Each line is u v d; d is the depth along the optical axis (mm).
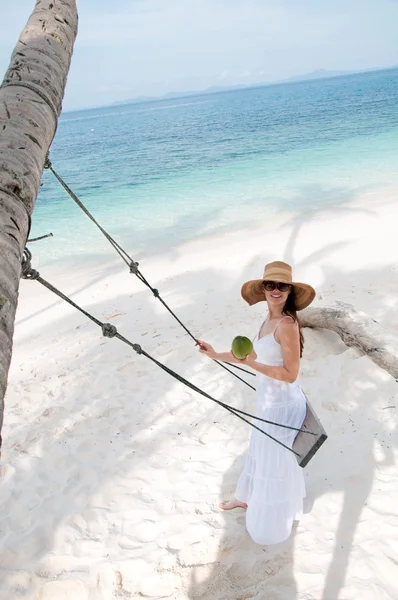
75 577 3635
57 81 2701
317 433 3174
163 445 4969
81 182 21891
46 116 2416
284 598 3281
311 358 5953
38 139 2264
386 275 8062
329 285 8188
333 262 9141
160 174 21266
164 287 9555
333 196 13992
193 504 4172
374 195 13422
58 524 4152
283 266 3197
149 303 8898
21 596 3545
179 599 3387
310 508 3916
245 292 3727
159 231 13195
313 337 6281
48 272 11352
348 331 5789
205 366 6340
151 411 5562
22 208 1955
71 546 3920
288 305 3281
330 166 18062
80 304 9461
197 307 8359
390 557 3426
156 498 4309
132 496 4367
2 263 1660
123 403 5789
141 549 3811
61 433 5391
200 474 4508
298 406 3389
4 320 1539
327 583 3334
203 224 13219
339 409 5012
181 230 12992
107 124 88375
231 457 4676
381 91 73438
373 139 22859
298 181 16406
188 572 3564
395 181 14633
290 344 3186
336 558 3490
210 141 32094
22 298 10117
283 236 11227
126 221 14602
